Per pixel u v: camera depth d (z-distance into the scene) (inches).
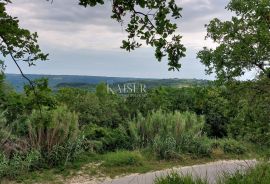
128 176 448.8
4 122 455.2
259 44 234.1
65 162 471.2
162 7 124.6
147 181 422.0
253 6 233.6
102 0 120.0
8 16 120.5
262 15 235.0
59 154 478.3
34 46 127.7
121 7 126.0
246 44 234.1
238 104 250.5
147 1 125.3
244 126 257.6
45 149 487.5
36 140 486.3
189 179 261.4
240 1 237.5
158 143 557.9
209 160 544.4
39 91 136.6
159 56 126.1
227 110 263.3
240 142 584.1
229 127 278.7
